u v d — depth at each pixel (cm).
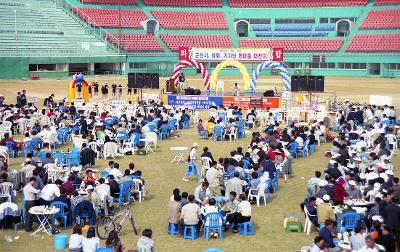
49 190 2038
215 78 5441
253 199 2391
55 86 7369
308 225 1992
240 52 5453
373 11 10469
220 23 10862
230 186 2248
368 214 1900
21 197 2383
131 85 5472
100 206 2111
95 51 9462
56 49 9000
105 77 9044
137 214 2225
